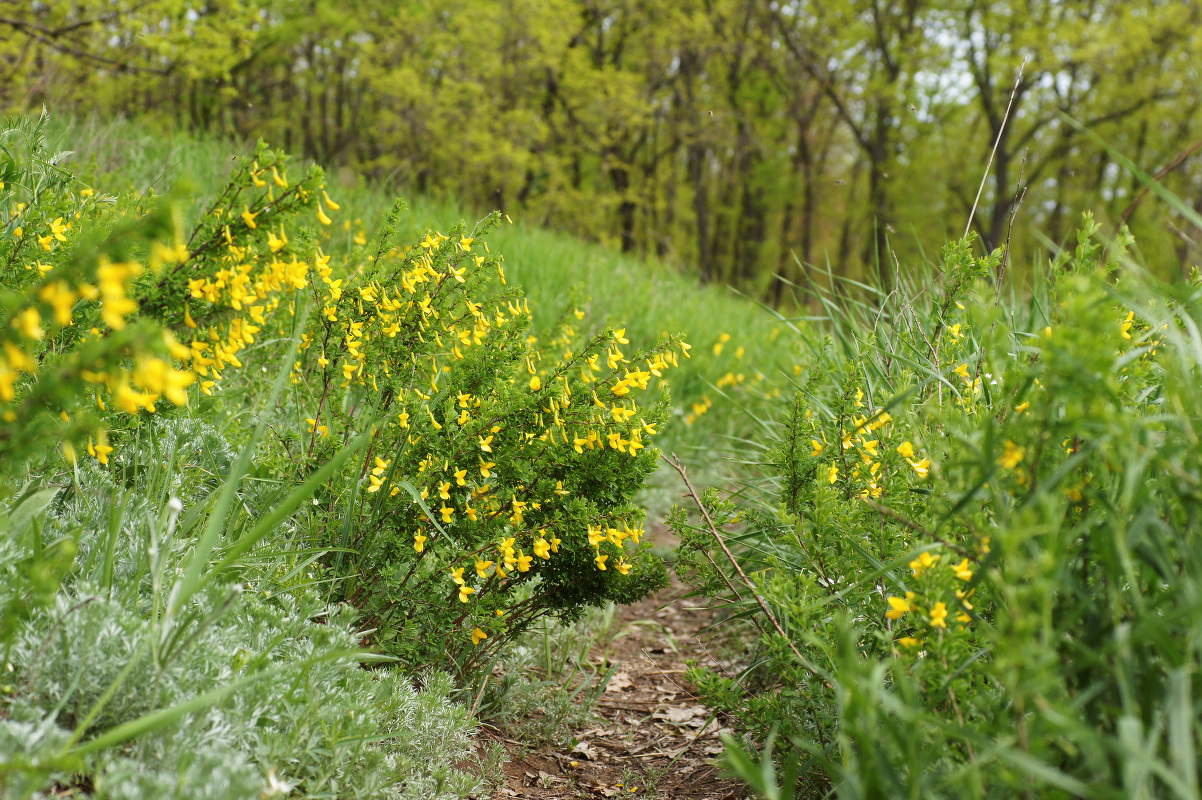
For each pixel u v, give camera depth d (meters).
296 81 20.55
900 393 2.18
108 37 9.89
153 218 1.08
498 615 2.64
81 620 1.67
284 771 1.78
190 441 2.56
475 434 2.48
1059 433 1.42
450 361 3.07
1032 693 1.16
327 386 2.68
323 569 2.44
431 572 2.52
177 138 7.34
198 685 1.71
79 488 2.07
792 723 2.12
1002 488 1.58
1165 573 1.29
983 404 2.28
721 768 2.20
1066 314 1.50
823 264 27.08
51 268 2.09
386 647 2.39
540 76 19.19
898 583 1.88
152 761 1.58
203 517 2.30
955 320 2.74
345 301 2.63
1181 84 19.98
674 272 10.04
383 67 17.91
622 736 2.86
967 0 20.62
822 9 21.47
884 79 21.80
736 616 2.62
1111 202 21.61
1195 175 21.30
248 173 1.81
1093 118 20.95
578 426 2.51
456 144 16.33
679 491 5.67
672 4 20.47
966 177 22.77
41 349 1.83
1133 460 1.24
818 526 2.11
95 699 1.62
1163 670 1.32
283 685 1.84
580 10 19.91
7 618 1.44
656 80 21.11
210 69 11.30
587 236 18.67
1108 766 1.20
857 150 25.08
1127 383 1.67
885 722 1.45
